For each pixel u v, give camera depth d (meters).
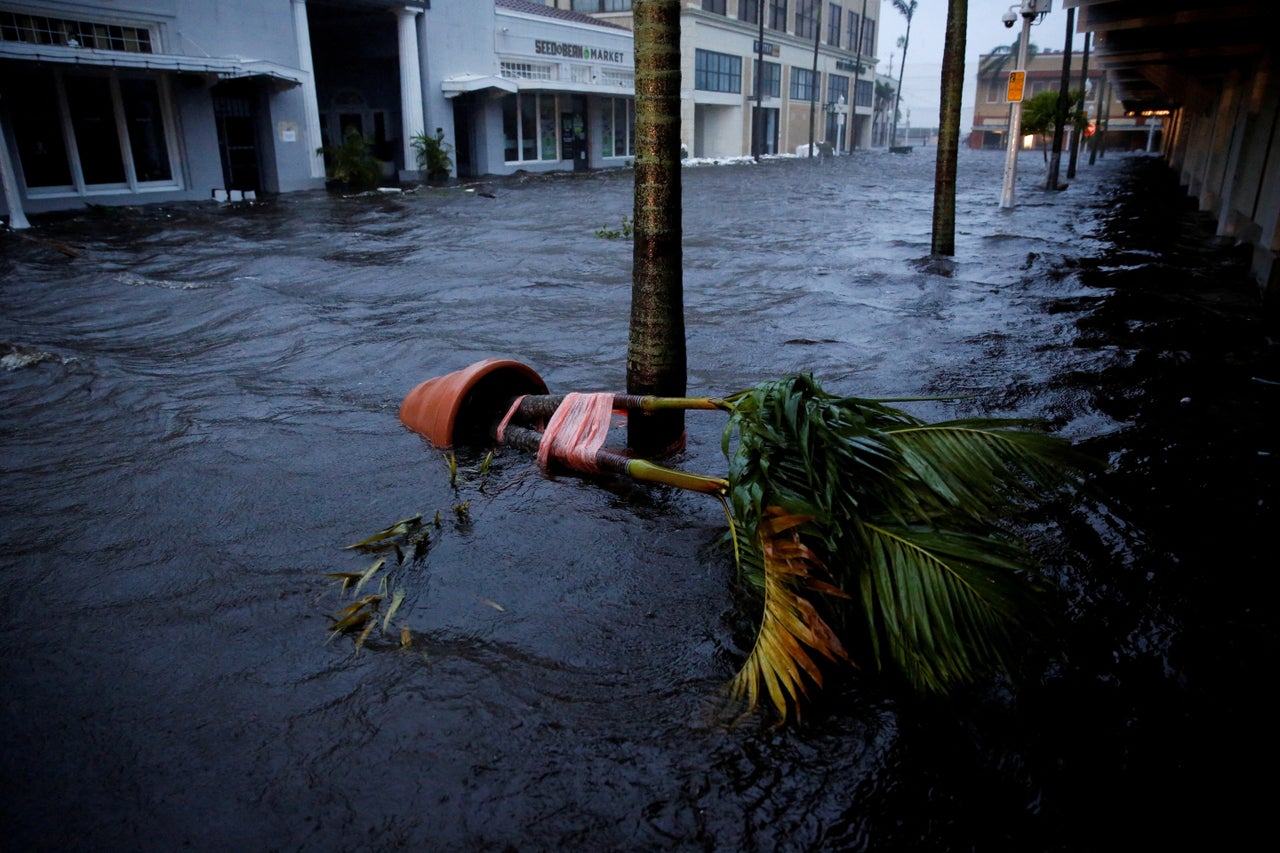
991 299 8.39
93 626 2.89
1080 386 5.46
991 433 2.74
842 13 58.75
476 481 4.09
